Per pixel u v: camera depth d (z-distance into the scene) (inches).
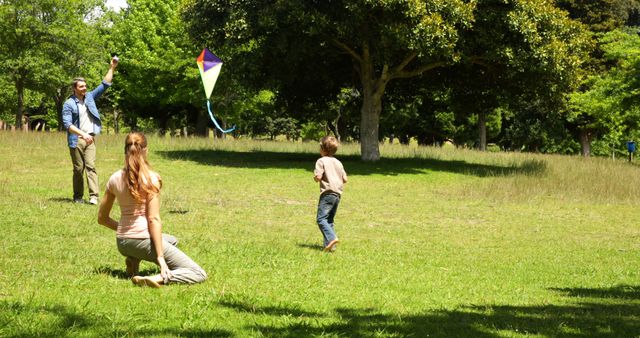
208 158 928.9
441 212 559.2
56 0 1510.8
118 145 971.3
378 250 355.6
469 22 860.6
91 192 449.7
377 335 169.3
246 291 220.5
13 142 904.3
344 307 205.2
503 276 294.5
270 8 852.6
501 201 647.1
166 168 776.9
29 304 180.5
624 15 1813.5
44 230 332.2
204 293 211.3
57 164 738.8
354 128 2522.1
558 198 685.9
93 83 1795.0
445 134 2036.2
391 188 713.0
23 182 569.3
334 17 861.8
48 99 2396.7
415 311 205.2
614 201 677.9
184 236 351.9
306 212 505.7
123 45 1744.6
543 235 463.5
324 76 1033.5
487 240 427.5
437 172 879.7
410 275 279.3
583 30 959.6
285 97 1131.3
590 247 414.3
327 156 349.1
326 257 313.9
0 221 349.7
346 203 586.2
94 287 213.0
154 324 170.1
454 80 1079.6
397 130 2101.4
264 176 739.4
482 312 209.0
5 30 1460.4
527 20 874.8
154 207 225.5
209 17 920.3
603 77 1550.2
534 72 934.4
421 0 834.2
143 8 1740.9
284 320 180.9
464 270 305.1
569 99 1529.3
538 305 227.5
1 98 2247.8
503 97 1098.7
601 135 2130.9
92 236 327.0
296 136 2741.1
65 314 173.8
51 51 1530.5
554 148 1974.7
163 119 2006.6
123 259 272.4
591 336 182.4
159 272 249.8
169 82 1689.2
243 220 441.4
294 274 261.1
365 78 983.0
